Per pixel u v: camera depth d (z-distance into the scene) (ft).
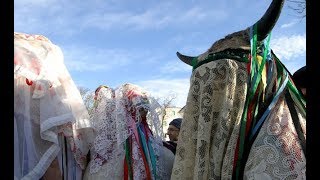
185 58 8.50
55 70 9.56
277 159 6.47
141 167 9.47
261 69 7.19
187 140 7.43
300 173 6.43
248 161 6.73
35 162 8.69
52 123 8.78
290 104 7.23
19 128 8.70
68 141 9.41
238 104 7.19
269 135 6.73
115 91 10.15
